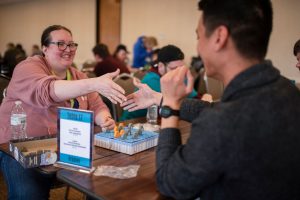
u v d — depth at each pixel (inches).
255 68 30.1
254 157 28.3
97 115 69.5
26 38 431.2
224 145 28.0
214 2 30.6
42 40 68.8
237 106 28.8
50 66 68.4
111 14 308.8
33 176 57.0
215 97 136.1
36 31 409.4
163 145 34.4
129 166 45.0
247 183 29.4
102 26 319.3
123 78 105.4
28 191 57.1
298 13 191.0
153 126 65.7
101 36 321.4
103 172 42.3
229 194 30.6
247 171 28.7
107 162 46.9
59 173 41.9
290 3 193.3
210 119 29.0
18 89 60.5
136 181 39.6
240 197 30.2
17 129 63.2
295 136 29.4
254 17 29.6
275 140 28.6
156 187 37.9
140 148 52.3
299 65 78.2
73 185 38.8
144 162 47.1
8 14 461.1
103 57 186.1
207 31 31.3
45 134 63.8
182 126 71.1
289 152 29.3
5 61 159.0
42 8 391.9
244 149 28.0
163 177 31.8
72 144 43.8
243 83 29.9
